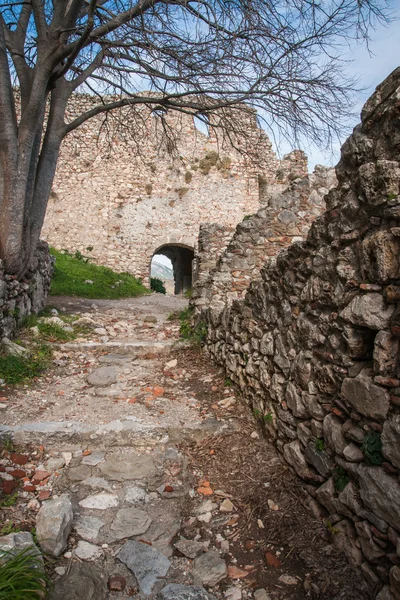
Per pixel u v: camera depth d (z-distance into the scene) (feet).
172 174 55.16
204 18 16.87
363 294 7.37
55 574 7.36
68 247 53.16
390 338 6.67
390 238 6.70
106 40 17.26
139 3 16.81
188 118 55.16
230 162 56.18
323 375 8.61
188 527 8.77
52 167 20.93
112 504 9.27
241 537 8.46
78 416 12.55
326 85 18.85
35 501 8.99
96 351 19.07
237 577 7.55
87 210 53.62
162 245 54.85
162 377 16.34
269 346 11.73
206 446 11.50
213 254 27.94
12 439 11.19
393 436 6.36
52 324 21.18
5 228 17.71
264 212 22.03
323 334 8.83
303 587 7.25
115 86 21.56
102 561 7.78
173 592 7.02
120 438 11.58
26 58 21.42
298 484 9.49
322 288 8.91
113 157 54.03
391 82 7.04
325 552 7.82
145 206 54.70
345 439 7.73
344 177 8.49
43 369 16.17
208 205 55.83
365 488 7.04
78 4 16.65
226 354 15.84
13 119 17.63
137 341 20.39
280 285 11.46
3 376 14.56
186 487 9.91
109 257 53.78
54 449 11.16
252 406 12.78
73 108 53.16
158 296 44.06
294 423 9.94
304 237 21.97
